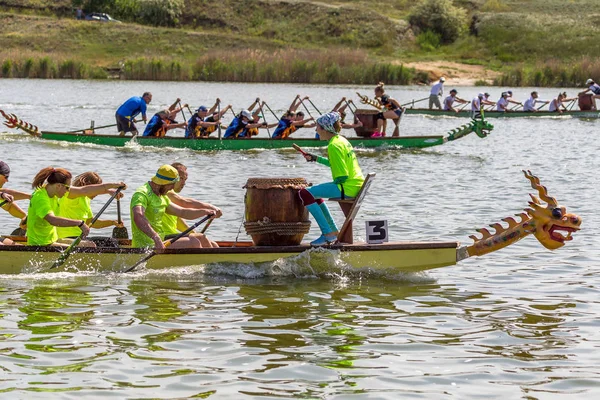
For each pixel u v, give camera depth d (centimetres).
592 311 1680
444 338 1501
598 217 2703
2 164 2039
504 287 1859
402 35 14200
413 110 7394
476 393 1255
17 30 13288
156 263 1898
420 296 1775
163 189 1922
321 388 1262
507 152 4697
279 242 1928
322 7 14875
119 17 14900
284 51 11875
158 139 4491
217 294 1758
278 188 1909
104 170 3669
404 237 2373
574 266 2055
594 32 13512
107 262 1898
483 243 1886
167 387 1252
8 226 2400
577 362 1388
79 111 6862
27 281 1833
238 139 4512
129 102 4569
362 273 1909
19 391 1226
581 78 10862
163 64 10962
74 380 1272
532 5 15075
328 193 1906
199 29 14588
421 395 1244
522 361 1390
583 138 5553
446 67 12369
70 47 12825
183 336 1483
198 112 4522
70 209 2017
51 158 3991
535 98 7338
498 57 13225
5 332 1484
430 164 4106
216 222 2536
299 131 5991
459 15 14438
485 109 7344
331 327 1551
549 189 3306
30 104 7338
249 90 9456
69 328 1514
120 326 1531
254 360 1370
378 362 1374
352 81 10944
